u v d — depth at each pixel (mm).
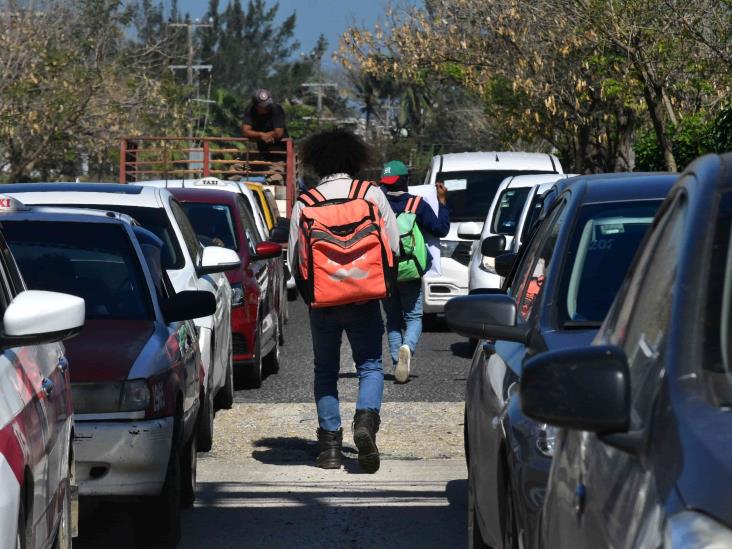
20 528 9203
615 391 5957
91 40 95562
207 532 16469
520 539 10172
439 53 73812
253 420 24484
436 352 35031
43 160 97938
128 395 14758
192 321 19422
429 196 31125
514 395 11375
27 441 9867
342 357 33031
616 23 50250
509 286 15727
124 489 14680
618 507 6008
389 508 17641
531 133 76125
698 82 51094
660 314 6621
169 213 23109
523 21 68625
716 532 4898
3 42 85375
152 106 98312
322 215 19500
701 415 5645
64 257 17844
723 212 6621
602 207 13188
